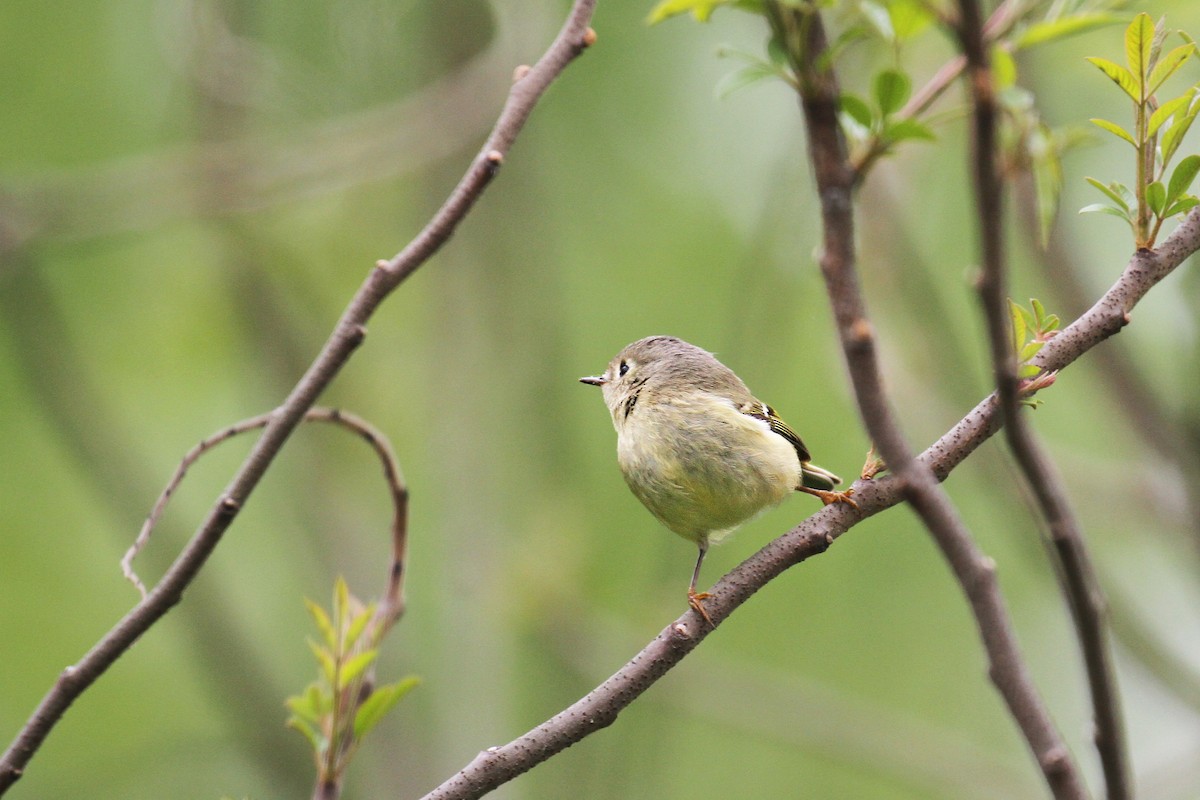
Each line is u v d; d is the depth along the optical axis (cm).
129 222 1180
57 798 1260
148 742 1309
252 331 1338
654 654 531
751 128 1450
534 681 1394
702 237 1452
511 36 1239
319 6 1402
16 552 1331
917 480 388
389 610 641
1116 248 1255
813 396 1385
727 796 1480
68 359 1183
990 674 394
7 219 1150
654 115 1445
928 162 1185
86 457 1180
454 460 1306
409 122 1213
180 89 1391
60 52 1385
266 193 1204
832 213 392
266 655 1352
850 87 970
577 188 1473
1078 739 1467
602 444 1448
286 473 1359
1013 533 1077
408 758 1180
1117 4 530
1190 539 1018
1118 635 1042
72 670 542
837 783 1495
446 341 1355
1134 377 1014
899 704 1420
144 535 562
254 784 1308
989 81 346
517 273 1377
